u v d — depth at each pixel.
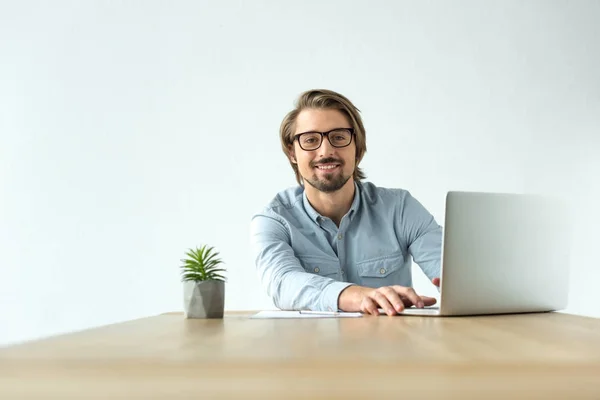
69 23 3.60
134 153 3.54
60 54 3.59
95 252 3.51
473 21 3.62
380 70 3.57
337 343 0.75
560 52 3.65
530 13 3.64
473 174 3.56
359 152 2.15
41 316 3.50
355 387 0.45
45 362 0.59
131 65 3.58
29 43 3.60
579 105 3.64
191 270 1.36
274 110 3.55
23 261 3.52
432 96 3.57
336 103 2.04
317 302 1.53
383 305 1.33
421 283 3.40
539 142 3.61
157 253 3.50
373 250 2.08
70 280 3.51
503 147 3.59
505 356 0.62
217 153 3.53
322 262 2.04
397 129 3.55
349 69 3.56
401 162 3.54
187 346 0.73
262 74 3.56
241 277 3.48
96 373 0.52
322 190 2.03
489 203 1.32
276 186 3.51
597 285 3.60
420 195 3.54
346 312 1.44
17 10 3.62
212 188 3.52
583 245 3.62
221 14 3.59
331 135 2.01
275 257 1.84
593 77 3.66
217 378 0.49
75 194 3.54
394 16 3.59
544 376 0.49
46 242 3.52
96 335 0.90
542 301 1.40
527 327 1.02
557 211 1.39
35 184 3.55
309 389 0.44
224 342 0.77
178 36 3.58
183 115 3.55
